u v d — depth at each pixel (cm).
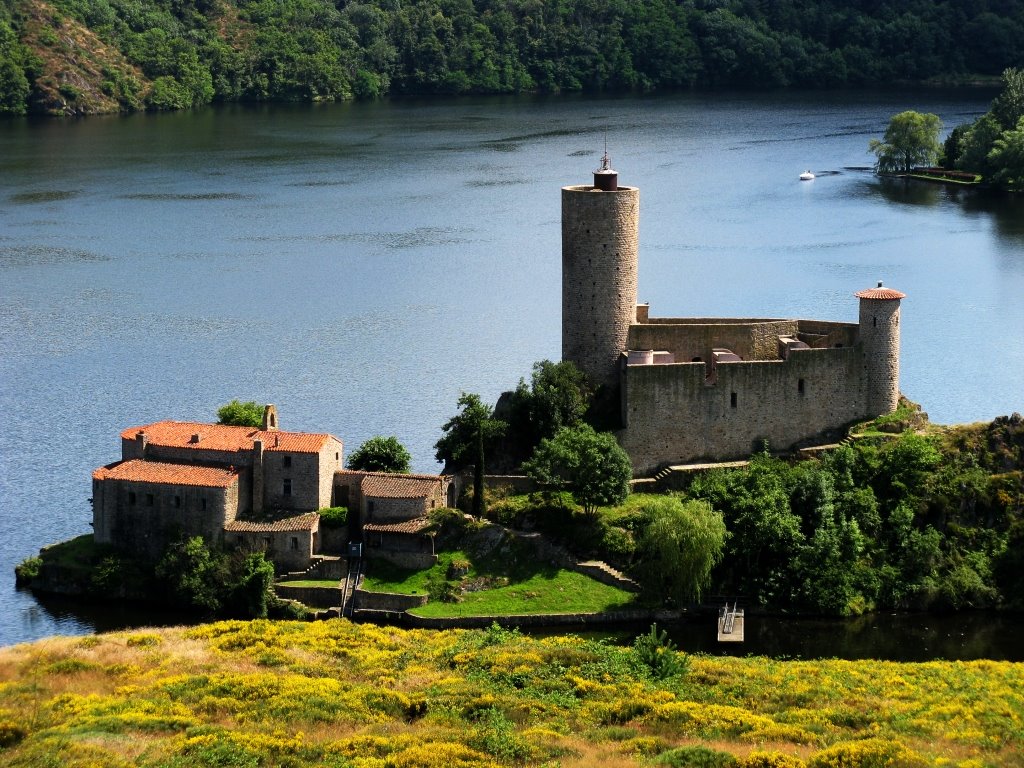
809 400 17450
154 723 11806
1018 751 11619
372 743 11444
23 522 17638
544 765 11112
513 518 16238
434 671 13462
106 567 15775
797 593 15475
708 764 11150
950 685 13275
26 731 11562
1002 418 17438
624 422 17225
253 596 15325
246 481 16150
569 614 15188
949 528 16388
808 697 12850
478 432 16250
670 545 15150
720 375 17175
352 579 15688
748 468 16650
